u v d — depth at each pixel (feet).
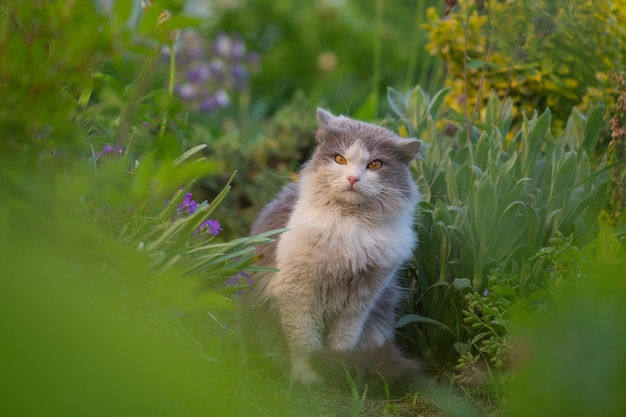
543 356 6.94
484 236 14.30
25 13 8.11
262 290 14.30
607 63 18.72
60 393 4.78
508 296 13.57
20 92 8.20
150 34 7.86
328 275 13.69
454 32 19.63
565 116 19.63
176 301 8.29
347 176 13.48
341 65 39.93
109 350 4.92
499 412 11.30
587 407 6.61
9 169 7.98
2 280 4.87
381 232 13.87
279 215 14.82
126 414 4.97
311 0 42.75
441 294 15.19
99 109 11.19
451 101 20.84
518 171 15.65
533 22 16.47
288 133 25.16
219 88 30.89
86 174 8.32
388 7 41.93
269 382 13.08
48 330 4.77
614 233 12.73
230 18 41.45
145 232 11.12
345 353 13.12
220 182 23.56
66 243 8.21
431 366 14.88
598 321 6.80
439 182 16.26
